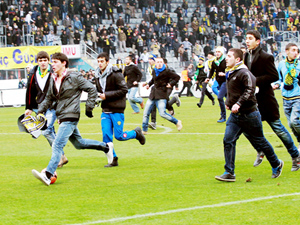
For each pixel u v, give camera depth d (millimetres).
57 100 13664
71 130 13445
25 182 13914
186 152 18359
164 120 30016
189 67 54812
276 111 14086
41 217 10234
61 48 57688
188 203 10984
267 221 9562
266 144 12977
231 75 12633
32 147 20938
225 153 12953
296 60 16984
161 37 68125
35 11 62406
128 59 34156
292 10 86750
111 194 12102
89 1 68125
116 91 15734
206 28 72688
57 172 15258
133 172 14961
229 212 10180
